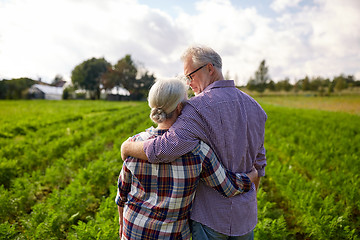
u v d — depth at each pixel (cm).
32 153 575
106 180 453
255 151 155
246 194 153
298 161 593
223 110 141
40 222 302
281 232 289
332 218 326
